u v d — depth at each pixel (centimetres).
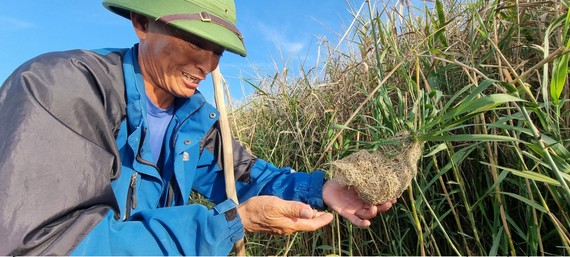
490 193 123
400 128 122
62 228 78
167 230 92
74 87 94
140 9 99
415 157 107
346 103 177
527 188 113
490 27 148
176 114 124
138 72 111
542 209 100
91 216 82
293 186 129
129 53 113
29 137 81
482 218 139
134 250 86
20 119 83
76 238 79
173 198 122
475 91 94
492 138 88
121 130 106
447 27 168
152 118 121
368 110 166
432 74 141
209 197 141
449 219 149
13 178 76
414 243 155
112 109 103
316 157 194
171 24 96
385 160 108
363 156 108
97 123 95
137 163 110
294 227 104
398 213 157
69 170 83
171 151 123
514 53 144
